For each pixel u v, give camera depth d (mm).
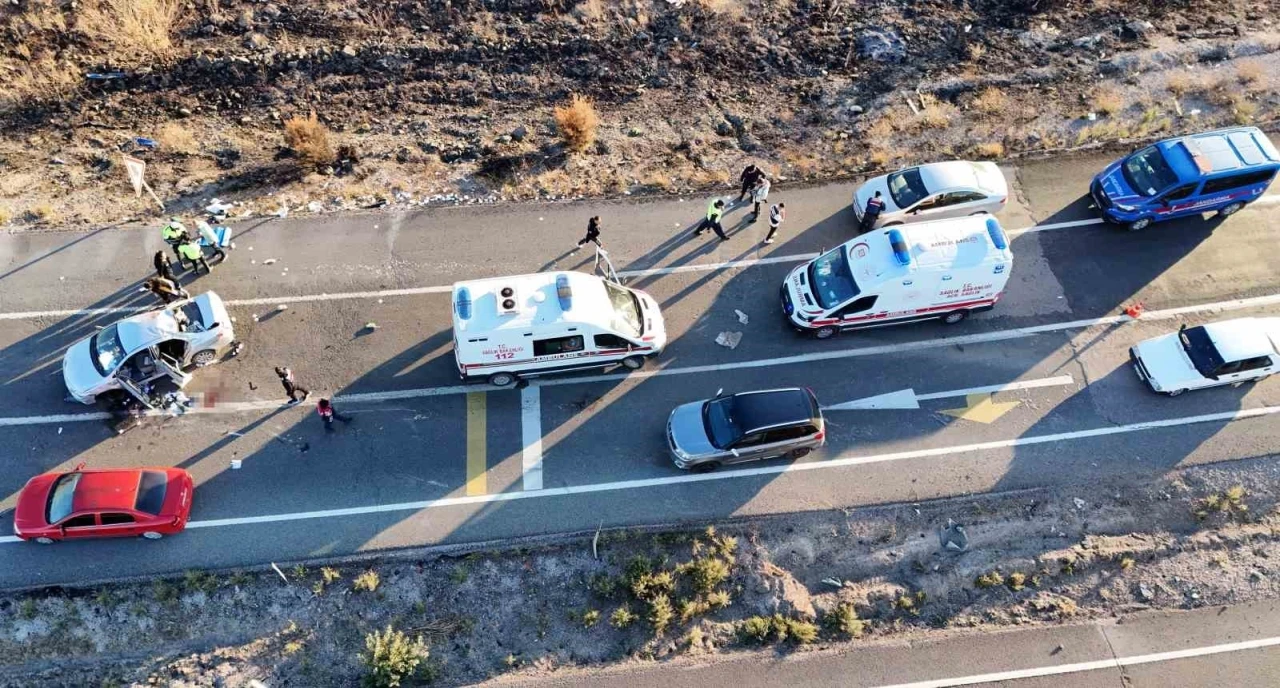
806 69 28344
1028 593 18266
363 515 18562
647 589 17688
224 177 24406
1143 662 17391
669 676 16984
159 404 19766
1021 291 22391
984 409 20438
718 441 18859
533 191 24422
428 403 20188
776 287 22531
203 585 17469
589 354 19797
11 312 21078
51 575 17516
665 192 24547
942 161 25188
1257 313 21969
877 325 21281
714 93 27578
